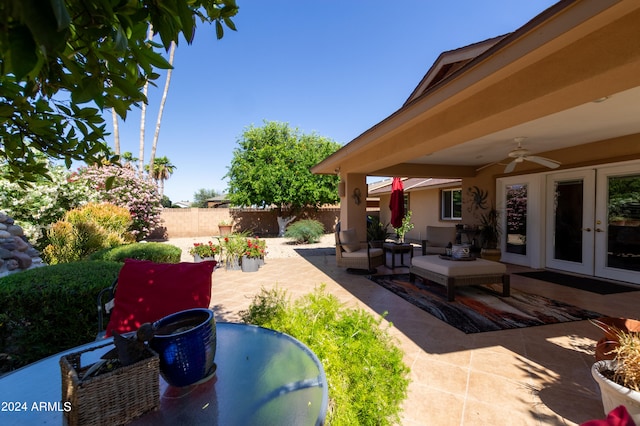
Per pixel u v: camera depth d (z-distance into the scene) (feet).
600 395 8.11
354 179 27.55
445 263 17.20
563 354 10.34
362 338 6.72
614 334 8.30
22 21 1.66
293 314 7.54
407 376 8.98
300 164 53.21
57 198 24.44
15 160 4.87
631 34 6.68
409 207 49.98
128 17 2.63
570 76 7.98
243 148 55.88
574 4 6.42
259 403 3.89
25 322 8.98
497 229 27.84
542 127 16.37
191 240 51.39
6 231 15.11
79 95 2.94
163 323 4.37
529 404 7.79
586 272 21.39
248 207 60.49
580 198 21.74
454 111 12.42
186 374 4.00
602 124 15.79
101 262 11.81
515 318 13.60
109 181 5.22
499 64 8.57
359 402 5.22
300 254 34.83
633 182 18.79
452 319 13.53
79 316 9.10
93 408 3.18
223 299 16.67
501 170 27.48
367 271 24.22
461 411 7.55
